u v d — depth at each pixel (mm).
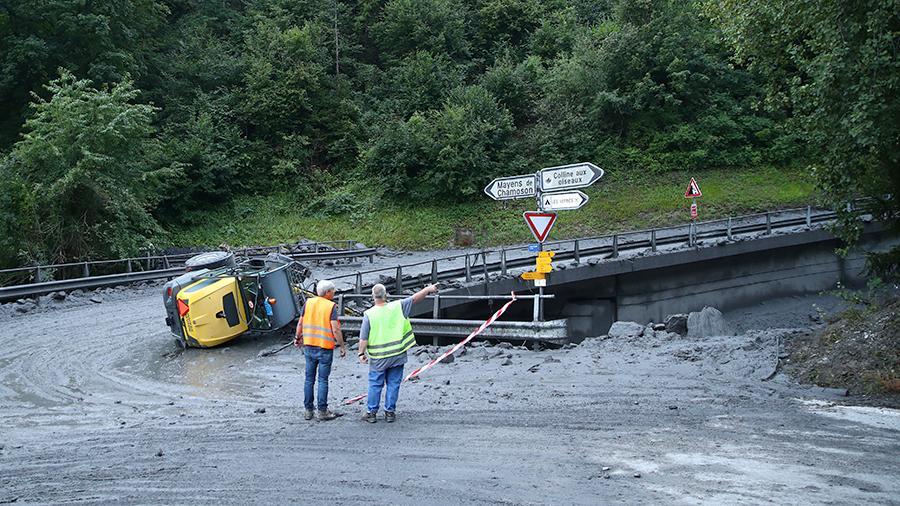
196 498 5812
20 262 24516
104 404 10320
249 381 11430
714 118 41094
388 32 48938
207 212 40219
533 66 46156
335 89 46188
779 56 12320
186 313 13914
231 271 14867
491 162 40906
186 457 7129
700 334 14281
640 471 5996
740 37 12633
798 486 5520
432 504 5422
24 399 10812
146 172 28328
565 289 23797
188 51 46375
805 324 24219
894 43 9094
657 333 12438
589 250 24547
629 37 41906
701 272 25906
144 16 41875
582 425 7652
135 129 27531
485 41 51438
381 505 5453
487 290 21078
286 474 6371
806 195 37281
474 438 7309
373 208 40500
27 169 25641
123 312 19547
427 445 7129
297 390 10609
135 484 6277
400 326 8266
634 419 7801
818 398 8438
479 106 42062
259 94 43812
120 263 27484
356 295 15258
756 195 37875
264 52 46031
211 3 52000
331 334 8531
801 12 10195
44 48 35625
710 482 5660
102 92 27109
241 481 6223
